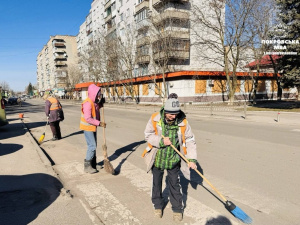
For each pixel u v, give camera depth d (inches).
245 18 796.6
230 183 156.1
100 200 133.6
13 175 173.9
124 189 147.9
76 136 348.2
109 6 1774.1
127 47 1309.1
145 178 166.2
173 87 1042.7
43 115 756.0
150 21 989.8
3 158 218.1
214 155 226.1
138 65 1347.2
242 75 1093.1
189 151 113.3
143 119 573.0
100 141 306.5
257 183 155.5
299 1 625.9
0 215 118.3
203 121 509.0
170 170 113.5
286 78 657.6
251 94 1187.3
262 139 301.4
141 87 1307.8
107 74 1499.8
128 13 1493.6
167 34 937.5
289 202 128.6
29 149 252.8
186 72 951.0
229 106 845.2
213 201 130.5
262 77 1219.2
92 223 110.3
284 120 479.8
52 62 3846.0
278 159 210.2
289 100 1173.7
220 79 1082.7
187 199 132.7
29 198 137.0
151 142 109.4
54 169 189.5
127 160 212.7
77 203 130.5
